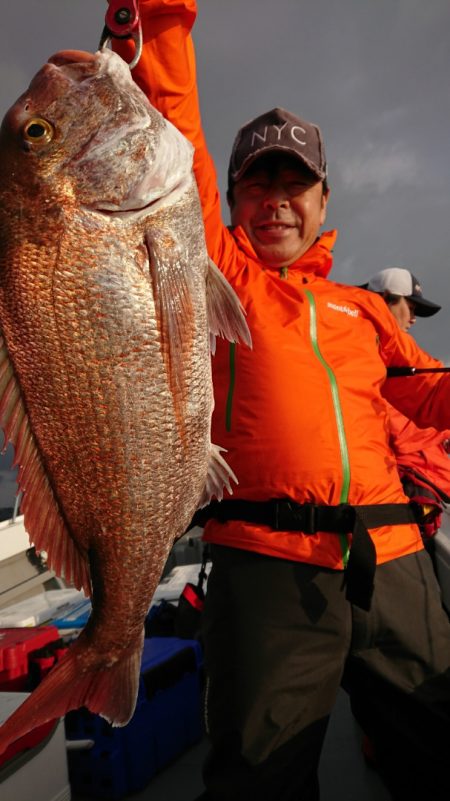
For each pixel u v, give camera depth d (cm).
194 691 119
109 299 60
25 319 60
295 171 100
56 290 59
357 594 80
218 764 77
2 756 78
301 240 103
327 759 114
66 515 63
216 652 83
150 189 62
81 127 60
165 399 63
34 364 60
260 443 86
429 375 111
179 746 114
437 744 84
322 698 80
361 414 91
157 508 64
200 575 124
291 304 94
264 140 99
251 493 86
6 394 60
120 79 63
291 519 84
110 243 60
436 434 134
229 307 69
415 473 130
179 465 65
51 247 59
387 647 86
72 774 104
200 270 66
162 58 75
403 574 88
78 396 60
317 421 86
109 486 62
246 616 82
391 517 89
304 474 84
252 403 88
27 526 61
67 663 64
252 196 102
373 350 99
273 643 80
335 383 90
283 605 82
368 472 87
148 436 62
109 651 65
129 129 61
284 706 77
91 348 60
